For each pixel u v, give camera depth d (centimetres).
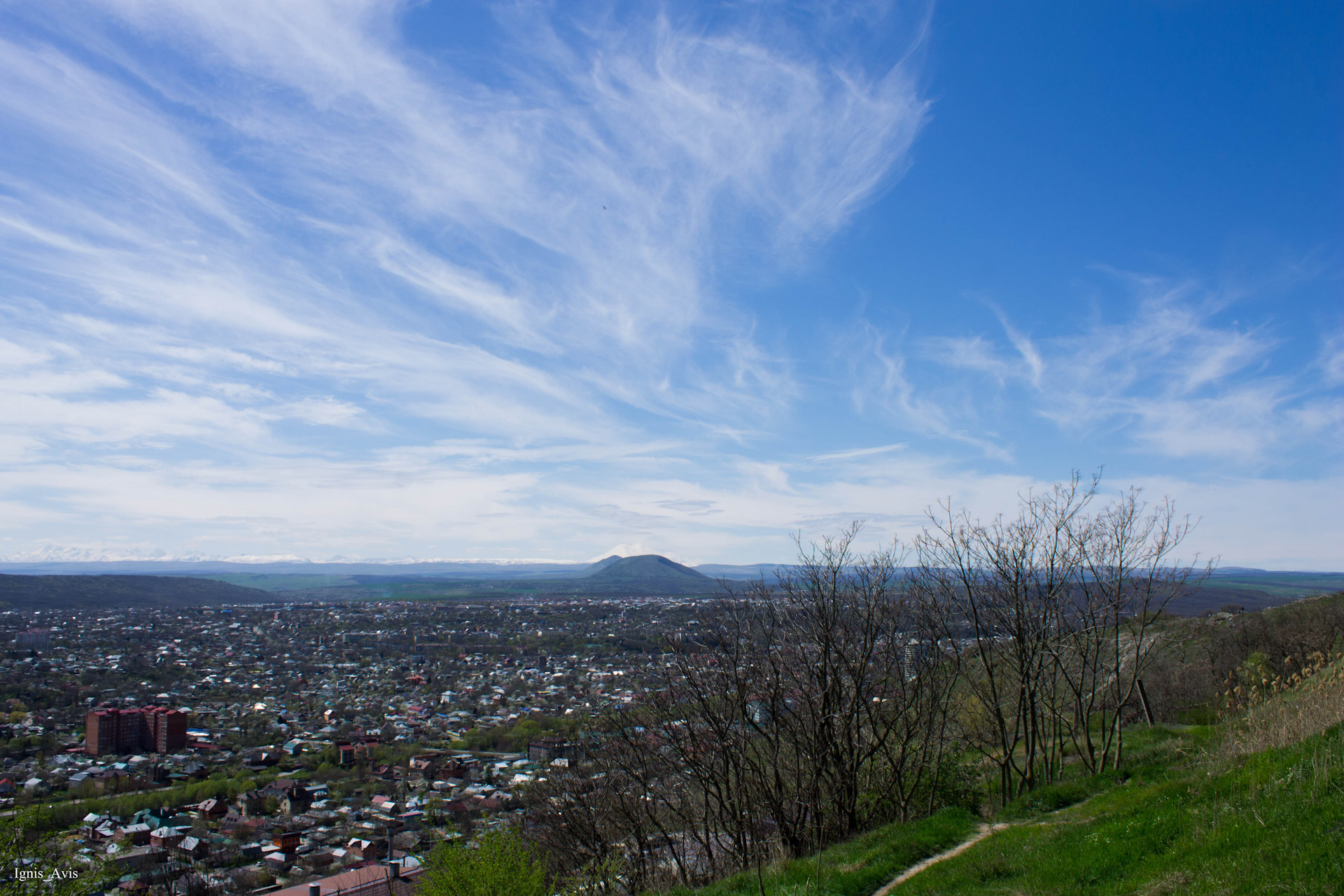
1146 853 903
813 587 1914
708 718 1833
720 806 1895
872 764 1975
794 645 1897
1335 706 1120
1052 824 1266
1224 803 918
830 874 1259
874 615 1925
